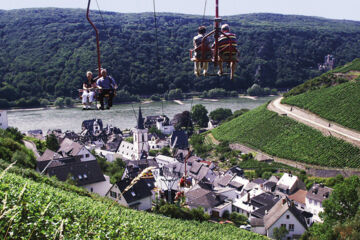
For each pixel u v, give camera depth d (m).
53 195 19.36
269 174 70.88
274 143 89.44
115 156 93.44
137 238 15.41
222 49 8.53
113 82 10.46
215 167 78.31
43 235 10.38
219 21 8.53
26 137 74.00
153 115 154.25
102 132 117.62
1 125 78.69
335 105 94.00
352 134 81.69
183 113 130.75
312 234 37.97
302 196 56.44
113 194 41.19
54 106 180.00
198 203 47.94
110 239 13.05
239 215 48.12
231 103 189.38
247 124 104.25
